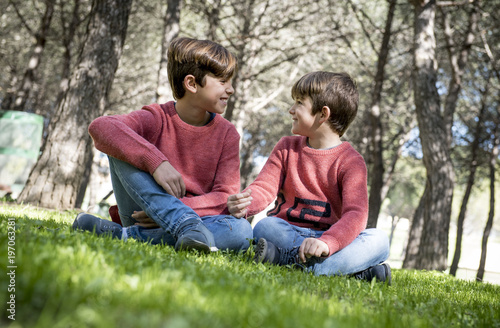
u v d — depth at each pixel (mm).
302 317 1499
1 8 18953
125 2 9273
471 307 2701
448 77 20359
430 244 11859
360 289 2537
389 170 19062
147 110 3602
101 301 1319
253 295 1737
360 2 17719
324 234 3232
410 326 1711
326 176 3650
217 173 3623
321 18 17438
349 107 3691
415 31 12188
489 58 16375
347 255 3326
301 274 2838
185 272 1955
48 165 8594
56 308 1262
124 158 3105
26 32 21391
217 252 3055
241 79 15852
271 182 3775
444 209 11836
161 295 1441
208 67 3396
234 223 3350
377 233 3518
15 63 21812
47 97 22844
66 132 8695
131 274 1686
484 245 15766
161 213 3043
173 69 3467
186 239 2840
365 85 20703
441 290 3842
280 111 24078
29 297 1283
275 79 20906
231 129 3762
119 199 3383
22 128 11820
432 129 11852
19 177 11914
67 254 1759
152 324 1184
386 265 3414
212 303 1447
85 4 18484
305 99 3672
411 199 35656
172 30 12055
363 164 3646
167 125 3561
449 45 14508
